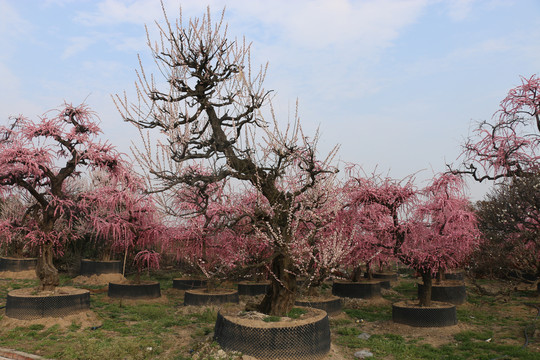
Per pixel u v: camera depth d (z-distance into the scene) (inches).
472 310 482.9
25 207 703.7
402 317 409.1
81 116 471.8
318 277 315.6
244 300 537.6
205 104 337.7
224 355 273.7
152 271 780.0
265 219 332.5
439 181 470.3
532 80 515.8
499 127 527.5
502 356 304.2
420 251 423.8
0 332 350.0
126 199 546.9
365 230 484.7
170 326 389.1
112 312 445.1
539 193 439.2
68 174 469.1
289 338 272.7
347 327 403.9
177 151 327.9
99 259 740.0
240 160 326.3
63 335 345.1
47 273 429.4
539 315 430.6
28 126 445.4
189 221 545.6
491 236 497.0
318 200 323.6
